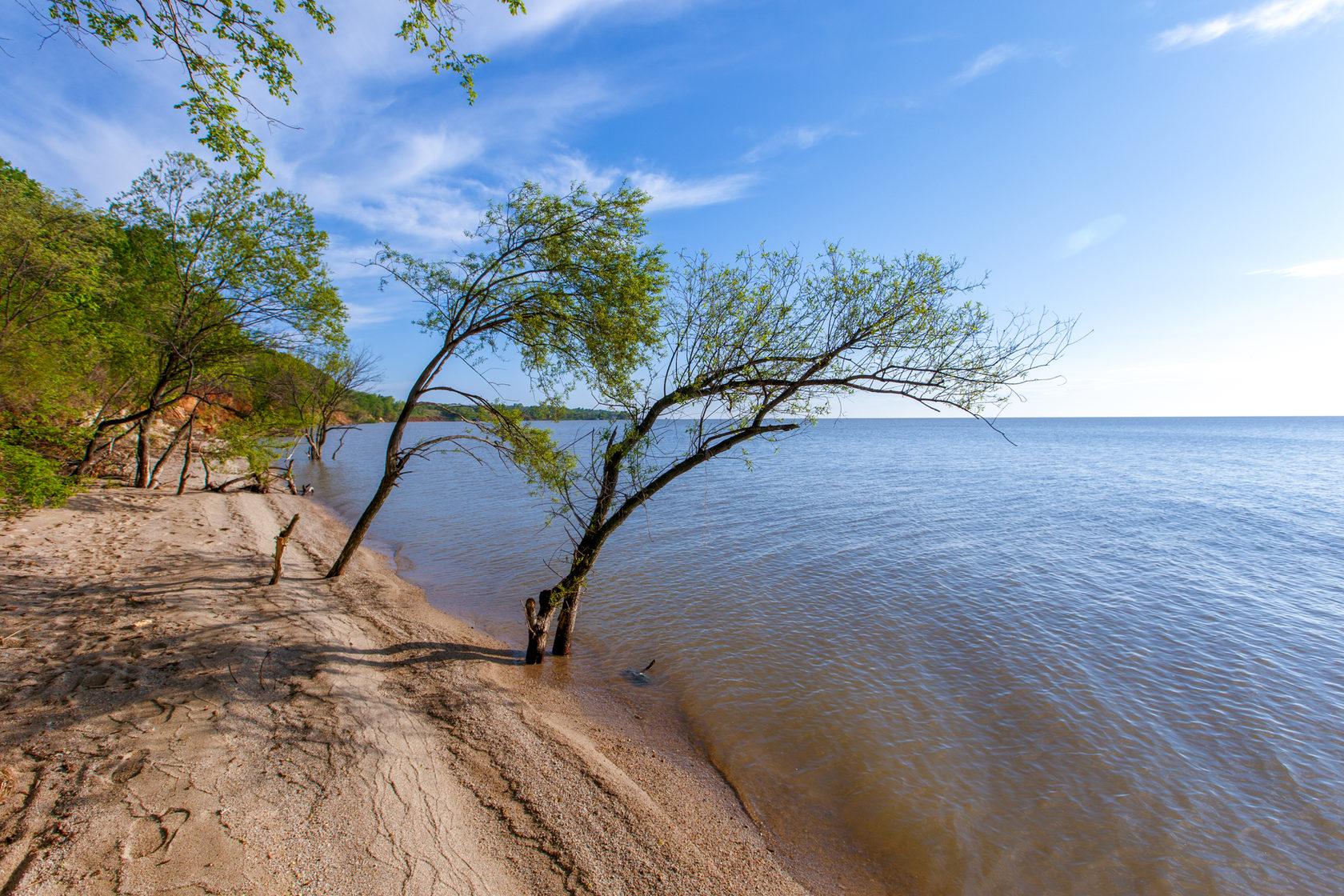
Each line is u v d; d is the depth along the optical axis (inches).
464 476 1568.7
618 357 397.7
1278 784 291.9
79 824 183.0
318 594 474.6
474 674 364.5
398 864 190.2
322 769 233.9
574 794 250.4
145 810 193.9
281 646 348.5
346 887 176.9
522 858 206.4
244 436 753.0
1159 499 1191.6
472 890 185.6
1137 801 278.7
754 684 385.1
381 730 273.7
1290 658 435.2
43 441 615.2
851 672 404.2
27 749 217.0
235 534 637.9
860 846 247.1
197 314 629.0
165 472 1051.3
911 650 442.3
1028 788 286.8
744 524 909.8
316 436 1776.6
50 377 544.7
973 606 542.6
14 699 249.0
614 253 406.3
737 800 271.4
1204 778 296.4
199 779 213.8
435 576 620.7
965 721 344.5
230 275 608.4
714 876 215.8
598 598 557.9
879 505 1093.1
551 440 430.9
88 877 164.1
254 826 194.5
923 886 227.9
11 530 499.8
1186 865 241.4
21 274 463.2
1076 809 273.0
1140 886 231.0
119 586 411.8
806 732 330.3
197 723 250.1
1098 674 406.3
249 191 588.1
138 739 232.7
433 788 236.5
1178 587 605.0
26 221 463.5
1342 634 479.8
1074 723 342.6
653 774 282.0
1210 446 3216.0
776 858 235.3
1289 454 2628.0
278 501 959.6
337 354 722.2
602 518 394.0
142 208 582.2
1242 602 558.6
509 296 438.9
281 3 191.8
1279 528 912.9
